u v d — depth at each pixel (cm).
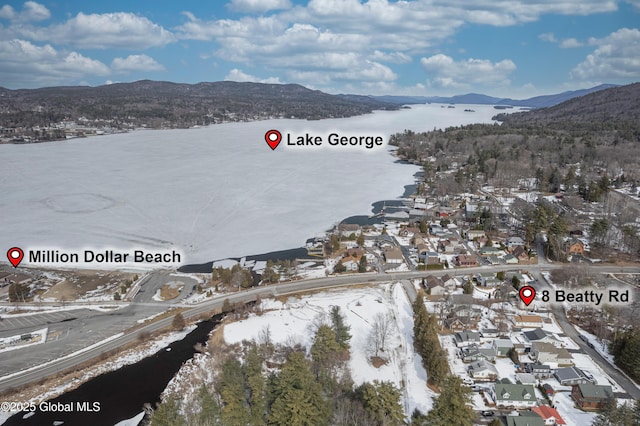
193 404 5156
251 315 7462
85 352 6506
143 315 7619
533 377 5631
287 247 10769
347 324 7081
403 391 5459
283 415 4378
